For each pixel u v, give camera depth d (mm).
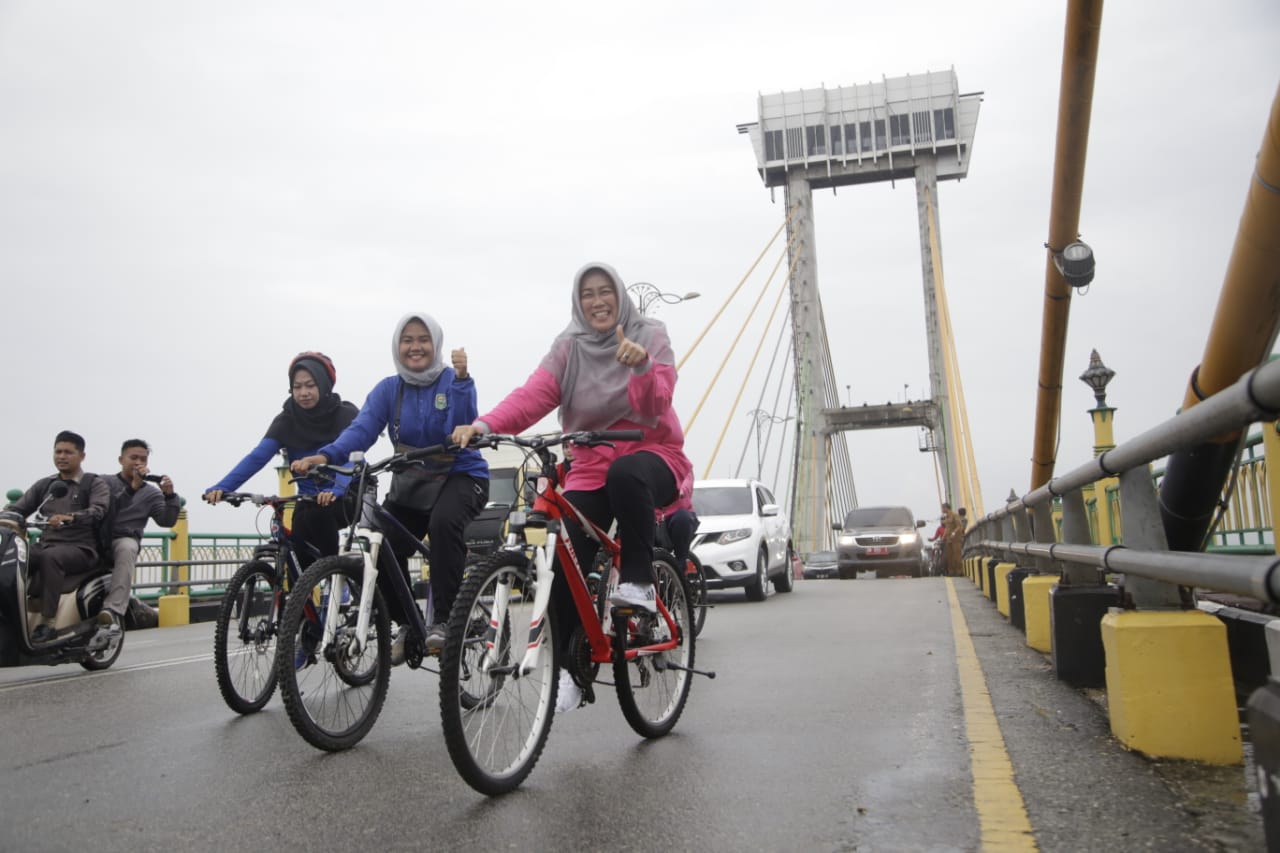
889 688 5328
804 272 66000
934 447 62281
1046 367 11297
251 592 5227
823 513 58688
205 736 4574
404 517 4953
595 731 4457
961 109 70375
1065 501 5191
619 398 4043
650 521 3893
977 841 2719
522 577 3525
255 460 5637
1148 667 3582
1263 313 4668
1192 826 2768
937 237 68250
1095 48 8125
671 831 2926
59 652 7055
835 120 71562
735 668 6340
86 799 3480
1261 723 2092
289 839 2949
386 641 4426
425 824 3061
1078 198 9258
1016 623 8102
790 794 3277
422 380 4957
